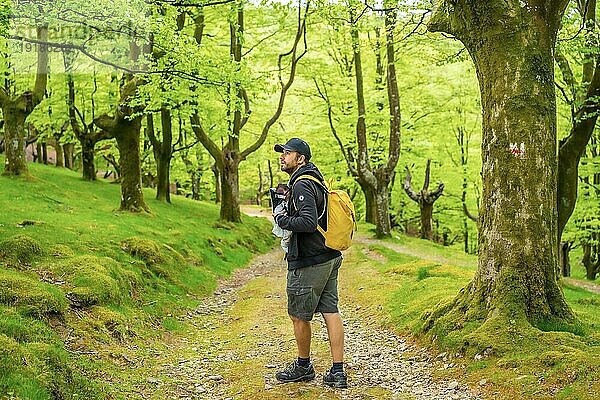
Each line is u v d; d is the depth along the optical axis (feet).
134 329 25.96
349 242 17.20
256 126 111.86
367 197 103.35
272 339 25.59
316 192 16.96
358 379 18.60
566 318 20.92
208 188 143.84
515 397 15.94
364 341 24.68
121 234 42.70
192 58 42.52
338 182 104.32
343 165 101.81
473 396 16.66
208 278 44.70
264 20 77.36
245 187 193.77
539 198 21.16
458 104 92.07
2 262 28.32
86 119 90.53
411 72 86.12
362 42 69.92
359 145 80.69
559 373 16.22
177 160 101.96
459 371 18.80
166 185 81.76
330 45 84.48
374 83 90.22
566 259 76.18
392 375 19.19
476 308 21.62
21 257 29.63
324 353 22.20
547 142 21.22
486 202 22.04
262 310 33.35
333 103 86.94
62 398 14.98
